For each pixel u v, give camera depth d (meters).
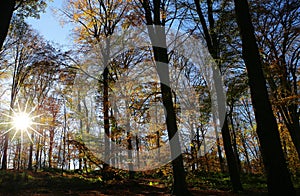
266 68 12.97
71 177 18.06
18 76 24.19
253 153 35.72
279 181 6.54
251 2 13.91
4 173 16.67
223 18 12.88
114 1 15.84
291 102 14.26
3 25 3.99
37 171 23.28
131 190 13.48
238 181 13.19
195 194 11.55
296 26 14.41
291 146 20.45
